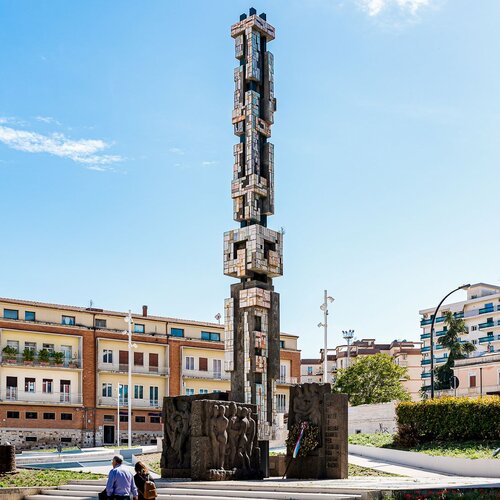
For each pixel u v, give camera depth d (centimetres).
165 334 8181
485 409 3722
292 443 2734
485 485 2241
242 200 3216
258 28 3344
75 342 7575
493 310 9925
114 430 7675
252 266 3083
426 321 10969
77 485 2612
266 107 3325
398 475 3098
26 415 7125
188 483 2423
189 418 2789
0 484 2639
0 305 7175
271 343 3091
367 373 8975
